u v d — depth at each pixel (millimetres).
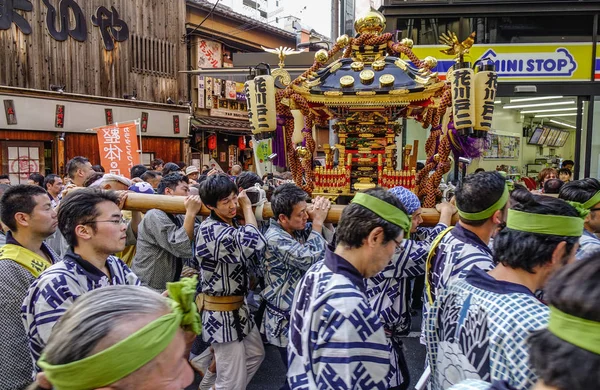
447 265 1768
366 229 1461
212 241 2514
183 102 13398
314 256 2398
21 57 9648
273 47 16734
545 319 1200
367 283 2129
